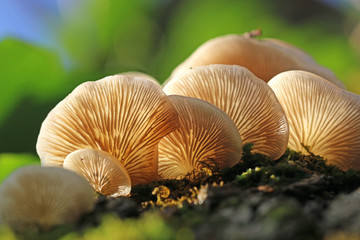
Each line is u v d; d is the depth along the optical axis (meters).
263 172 0.21
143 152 0.22
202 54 0.27
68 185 0.19
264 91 0.23
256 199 0.19
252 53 0.26
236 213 0.18
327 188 0.21
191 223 0.19
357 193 0.19
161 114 0.22
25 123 0.37
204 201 0.20
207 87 0.23
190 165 0.23
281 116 0.23
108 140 0.22
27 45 0.37
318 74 0.27
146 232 0.18
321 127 0.24
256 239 0.18
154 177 0.23
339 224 0.18
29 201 0.19
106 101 0.22
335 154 0.24
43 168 0.19
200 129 0.22
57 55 0.38
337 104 0.23
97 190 0.22
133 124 0.22
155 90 0.22
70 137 0.22
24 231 0.19
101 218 0.19
